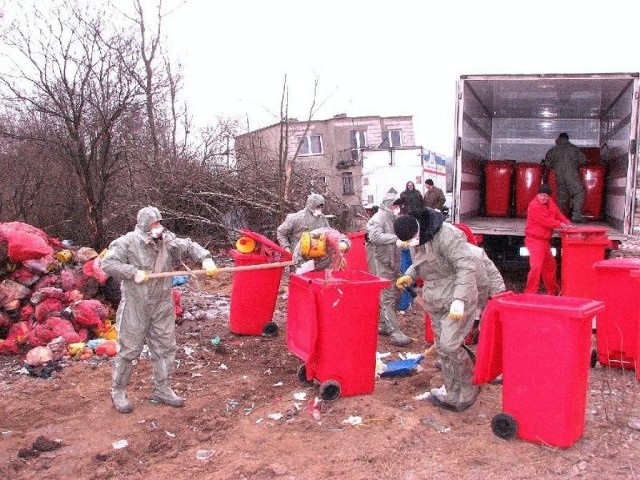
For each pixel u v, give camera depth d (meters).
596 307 4.58
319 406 5.50
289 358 7.07
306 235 6.41
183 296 10.05
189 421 5.44
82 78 11.34
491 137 14.11
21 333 7.39
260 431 5.09
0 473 4.56
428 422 5.16
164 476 4.45
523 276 11.91
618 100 11.33
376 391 5.96
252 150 16.06
